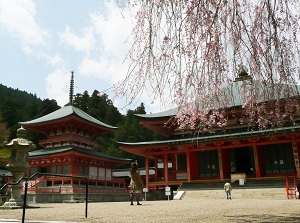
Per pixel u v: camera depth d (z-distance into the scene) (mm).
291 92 7297
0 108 86500
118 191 46719
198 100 7453
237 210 12203
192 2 6266
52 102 96000
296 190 27266
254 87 7605
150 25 6410
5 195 20375
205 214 10586
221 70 6715
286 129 32500
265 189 30344
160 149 40781
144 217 9883
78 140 51125
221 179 36656
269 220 7984
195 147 38625
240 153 40625
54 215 11148
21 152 17016
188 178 37938
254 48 6566
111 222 8375
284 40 6590
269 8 6559
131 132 89688
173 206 16594
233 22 6453
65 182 43688
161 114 44875
